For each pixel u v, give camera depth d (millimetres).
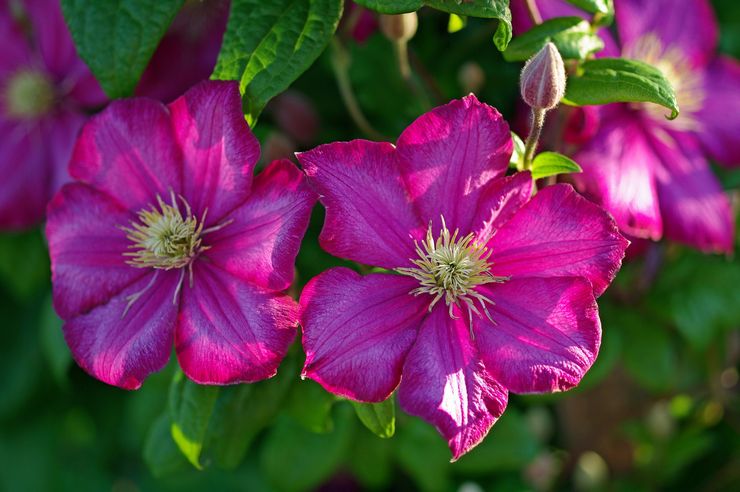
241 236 580
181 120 588
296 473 753
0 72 768
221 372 569
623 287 743
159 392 750
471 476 831
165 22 593
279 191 570
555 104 567
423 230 583
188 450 606
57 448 967
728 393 838
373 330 568
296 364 622
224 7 664
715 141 715
